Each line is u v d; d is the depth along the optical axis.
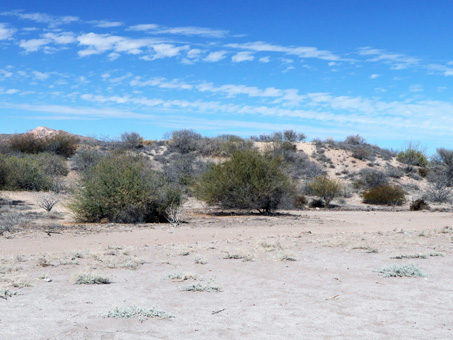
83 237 16.62
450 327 6.78
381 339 6.22
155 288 9.26
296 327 6.73
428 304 8.09
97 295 8.57
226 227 20.75
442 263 12.29
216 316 7.27
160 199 22.78
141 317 6.95
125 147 53.50
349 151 60.16
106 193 22.00
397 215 28.95
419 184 51.41
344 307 7.87
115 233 17.89
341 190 36.94
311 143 63.16
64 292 8.77
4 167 32.72
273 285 9.61
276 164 27.72
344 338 6.25
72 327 6.45
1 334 6.08
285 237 17.42
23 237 16.28
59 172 42.47
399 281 10.05
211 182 27.42
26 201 29.34
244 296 8.64
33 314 7.15
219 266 11.73
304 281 10.02
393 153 62.97
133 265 11.46
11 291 8.60
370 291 9.08
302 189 40.84
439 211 33.25
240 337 6.24
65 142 52.25
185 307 7.82
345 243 15.88
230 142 56.81
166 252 13.65
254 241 16.09
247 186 26.62
